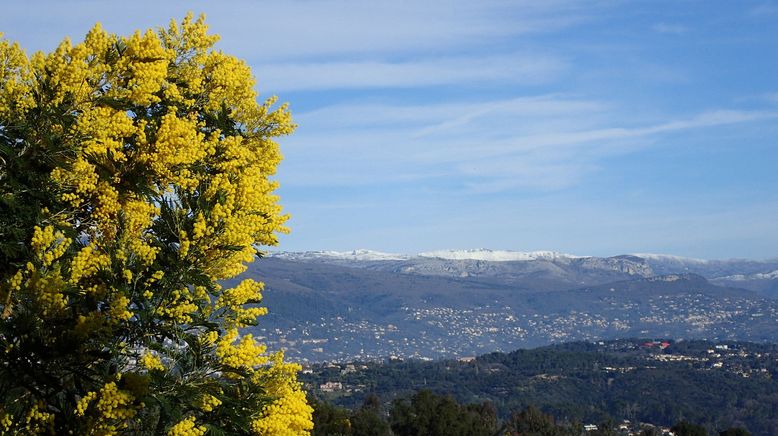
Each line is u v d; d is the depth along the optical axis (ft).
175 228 27.96
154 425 26.94
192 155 29.35
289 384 29.81
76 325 25.52
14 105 27.53
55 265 26.48
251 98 35.76
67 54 29.07
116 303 25.80
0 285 26.23
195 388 26.37
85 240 28.78
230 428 26.91
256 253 30.60
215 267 28.45
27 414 25.61
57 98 27.91
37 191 27.35
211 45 34.35
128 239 28.04
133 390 25.76
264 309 29.04
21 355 25.04
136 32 30.60
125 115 28.81
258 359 28.40
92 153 28.30
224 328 28.60
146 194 28.27
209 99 34.55
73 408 25.96
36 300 25.50
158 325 26.78
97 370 26.53
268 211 31.07
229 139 31.58
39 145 27.25
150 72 29.78
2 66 28.19
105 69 29.25
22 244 26.58
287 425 28.71
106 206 28.35
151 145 29.25
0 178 26.73
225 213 27.96
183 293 27.45
